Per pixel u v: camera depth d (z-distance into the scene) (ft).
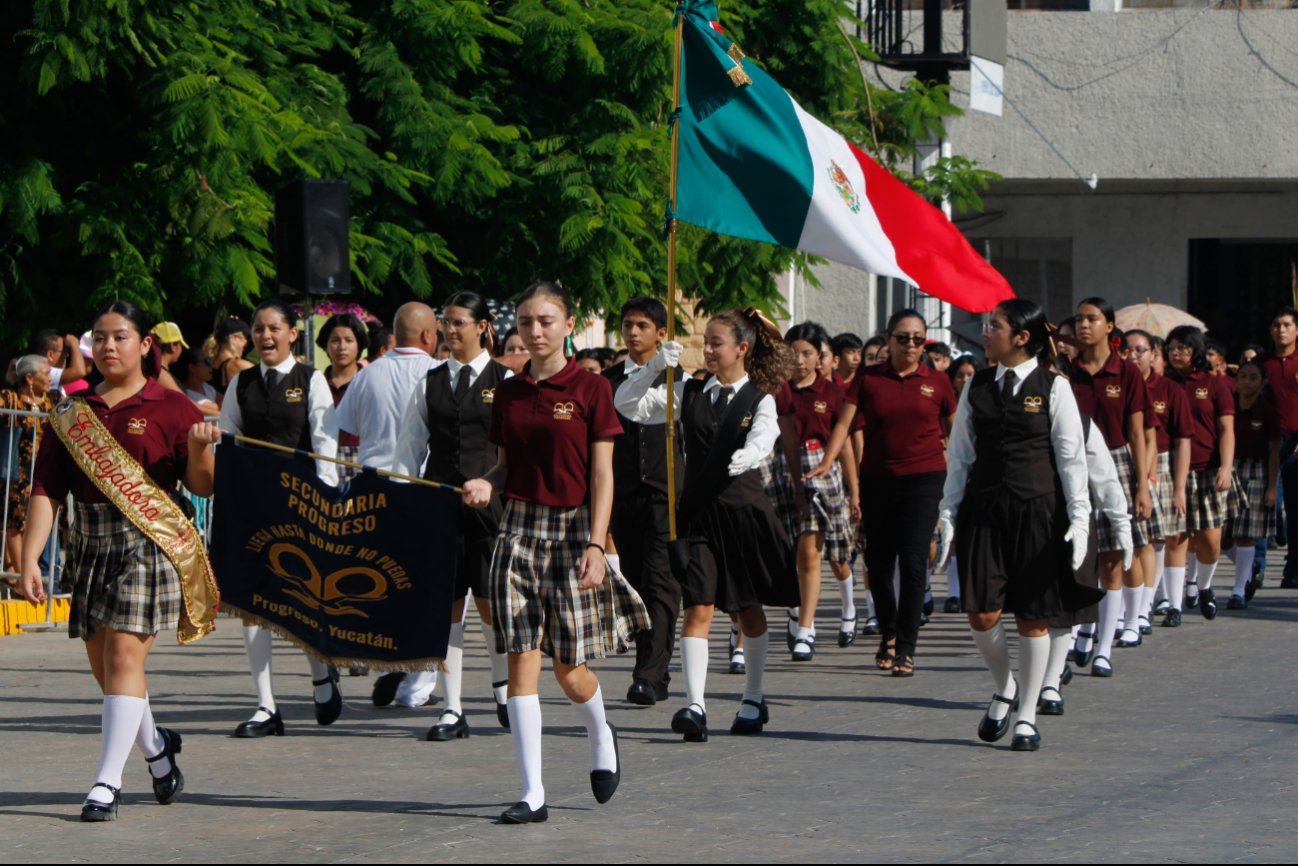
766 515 37.35
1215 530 60.03
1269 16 129.39
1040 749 35.50
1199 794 30.68
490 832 27.78
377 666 32.09
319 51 75.61
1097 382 49.65
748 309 38.78
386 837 27.40
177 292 69.51
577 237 74.02
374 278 72.84
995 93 122.42
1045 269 142.41
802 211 41.93
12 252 67.87
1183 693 43.14
